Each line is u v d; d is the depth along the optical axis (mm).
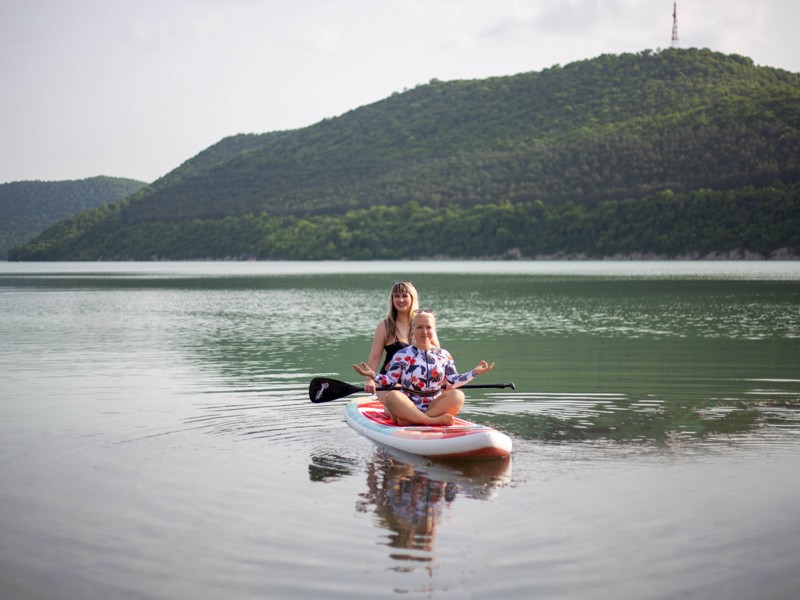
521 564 5180
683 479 6957
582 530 5754
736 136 138000
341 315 27172
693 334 19750
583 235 126562
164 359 15617
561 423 9320
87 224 197250
